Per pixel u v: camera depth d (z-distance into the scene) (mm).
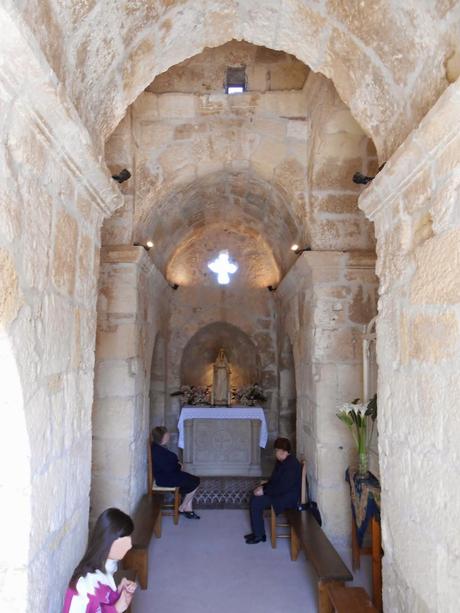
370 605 2381
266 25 2156
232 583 3330
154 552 3854
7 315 1165
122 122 3875
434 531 1511
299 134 3986
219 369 6281
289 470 4012
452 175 1411
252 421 6109
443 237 1472
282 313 6199
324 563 2857
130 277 3955
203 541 4086
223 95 3947
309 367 4191
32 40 1103
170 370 6680
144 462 4449
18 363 1240
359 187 3914
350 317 3920
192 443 6094
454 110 1317
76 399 1822
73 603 1604
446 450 1438
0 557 1308
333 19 1890
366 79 1973
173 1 1870
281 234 5293
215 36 2254
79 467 1866
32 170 1334
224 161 4043
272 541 3953
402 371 1805
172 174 4051
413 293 1703
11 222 1189
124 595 1807
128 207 3979
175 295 6805
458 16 1367
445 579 1434
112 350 3906
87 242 1974
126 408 3869
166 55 2189
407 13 1537
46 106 1306
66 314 1689
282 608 2994
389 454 1930
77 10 1469
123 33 1785
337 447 3854
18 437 1307
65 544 1688
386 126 1976
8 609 1298
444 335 1457
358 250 3908
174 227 5359
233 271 6637
